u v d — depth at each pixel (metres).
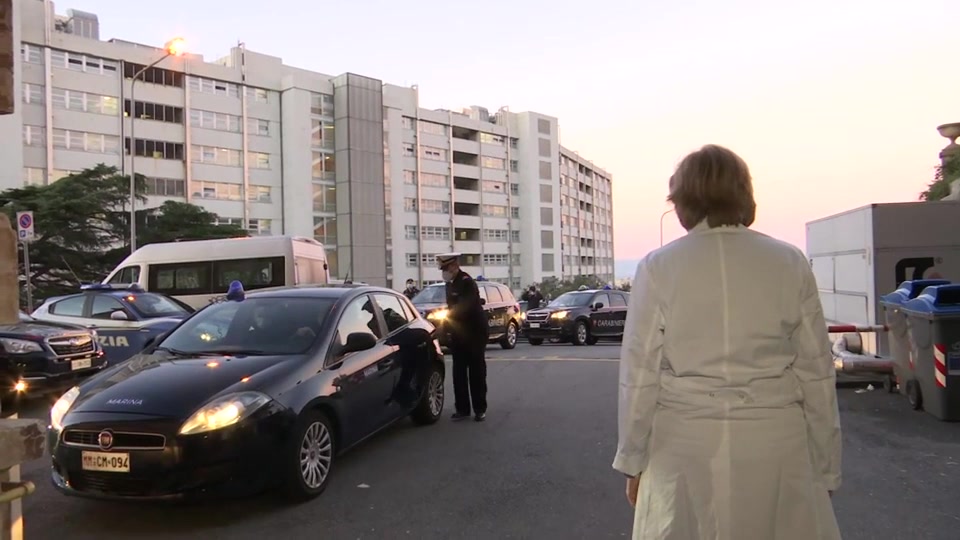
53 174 53.97
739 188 2.29
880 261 9.45
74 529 4.71
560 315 19.20
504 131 97.25
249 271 18.00
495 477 5.69
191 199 62.94
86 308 12.05
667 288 2.23
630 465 2.27
